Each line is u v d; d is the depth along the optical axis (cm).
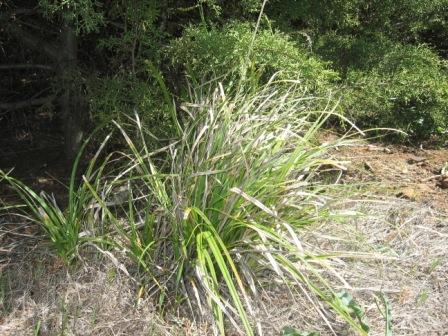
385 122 628
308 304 379
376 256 375
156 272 383
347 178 528
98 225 411
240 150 375
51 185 492
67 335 344
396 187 523
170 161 452
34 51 546
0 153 545
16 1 530
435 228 470
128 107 484
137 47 519
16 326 352
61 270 386
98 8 494
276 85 469
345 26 660
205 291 364
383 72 612
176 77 533
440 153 612
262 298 382
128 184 404
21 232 433
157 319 356
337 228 421
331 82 599
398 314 381
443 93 611
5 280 384
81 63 530
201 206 377
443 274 419
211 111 395
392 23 707
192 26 512
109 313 357
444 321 381
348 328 366
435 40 795
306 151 410
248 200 363
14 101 584
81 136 525
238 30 491
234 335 361
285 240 369
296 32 568
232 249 379
